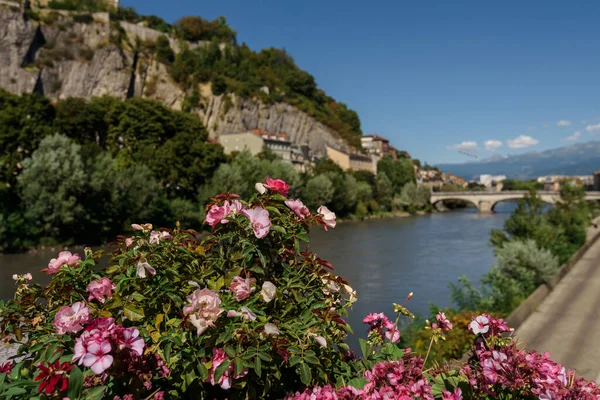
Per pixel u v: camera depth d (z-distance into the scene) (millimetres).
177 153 62344
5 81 106438
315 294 3266
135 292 2828
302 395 2711
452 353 10891
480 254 43750
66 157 42219
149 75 135125
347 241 53844
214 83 141000
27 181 40844
